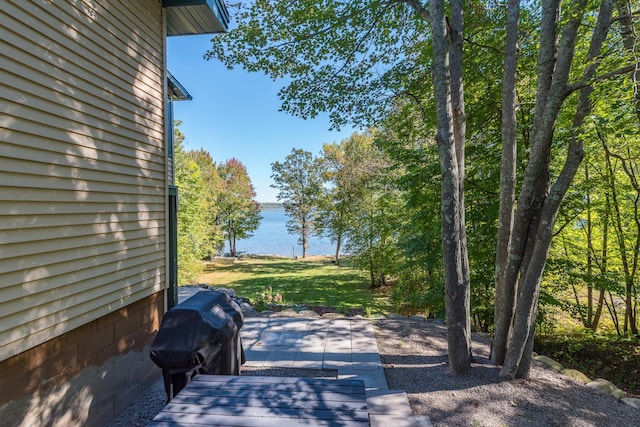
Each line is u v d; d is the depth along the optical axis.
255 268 17.08
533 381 3.37
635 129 3.57
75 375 2.46
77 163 2.48
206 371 2.46
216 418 1.79
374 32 5.50
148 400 3.20
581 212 6.12
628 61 3.22
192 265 10.99
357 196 12.27
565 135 4.94
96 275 2.66
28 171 2.07
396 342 4.46
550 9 3.26
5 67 1.92
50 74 2.24
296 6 5.08
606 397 3.13
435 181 6.28
